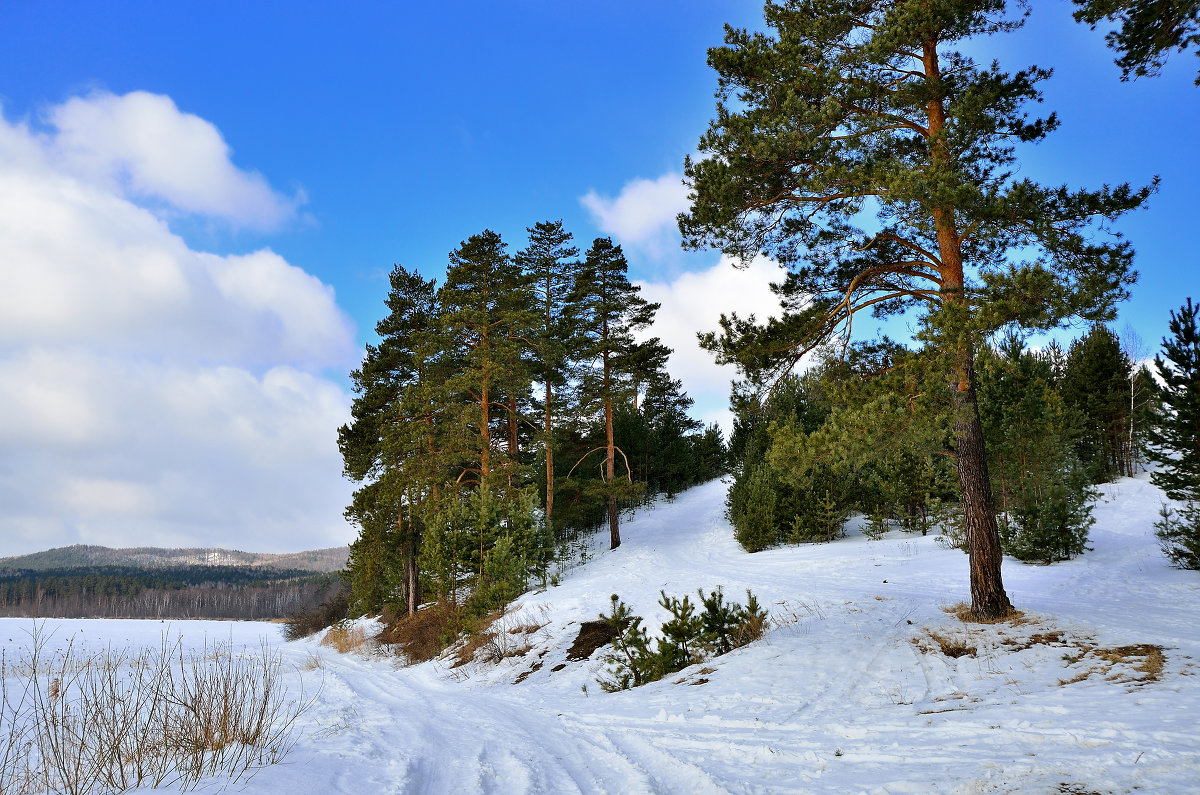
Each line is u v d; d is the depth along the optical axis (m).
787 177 12.73
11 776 5.41
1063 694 7.33
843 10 12.73
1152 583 15.36
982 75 12.34
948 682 8.93
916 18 11.67
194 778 5.12
